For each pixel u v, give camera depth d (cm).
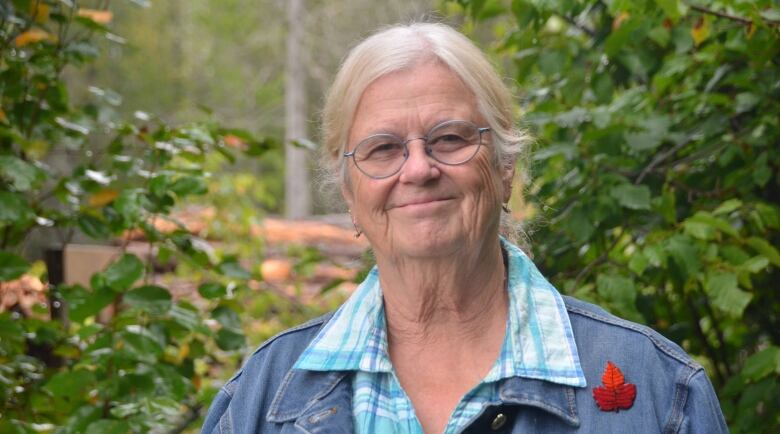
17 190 344
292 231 834
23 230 354
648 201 319
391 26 226
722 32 340
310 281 689
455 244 199
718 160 345
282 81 2945
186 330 322
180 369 352
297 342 222
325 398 207
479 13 379
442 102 199
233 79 2969
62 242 377
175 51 3108
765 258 301
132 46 379
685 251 302
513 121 212
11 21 342
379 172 201
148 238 335
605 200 326
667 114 359
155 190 315
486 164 200
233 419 218
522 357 200
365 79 201
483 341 208
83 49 359
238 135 361
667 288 369
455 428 198
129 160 348
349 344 210
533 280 212
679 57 334
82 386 302
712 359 368
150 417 291
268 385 218
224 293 336
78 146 360
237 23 2975
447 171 197
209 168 626
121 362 305
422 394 205
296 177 2758
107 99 372
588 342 203
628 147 346
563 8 336
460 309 206
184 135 346
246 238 659
